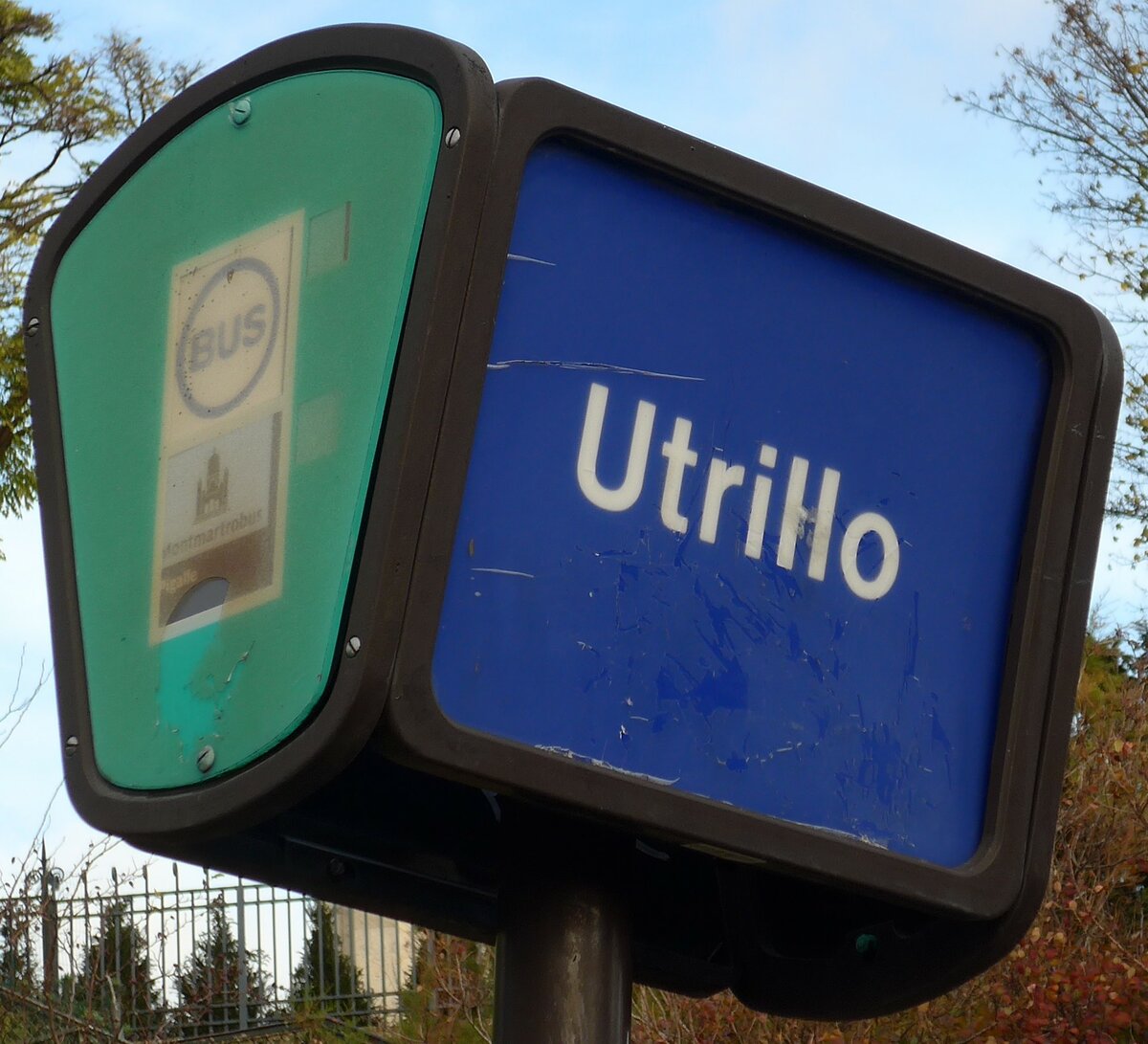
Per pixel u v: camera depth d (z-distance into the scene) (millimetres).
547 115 1431
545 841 1611
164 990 9383
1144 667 10914
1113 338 1756
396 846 1753
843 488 1606
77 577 1603
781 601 1551
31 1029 8375
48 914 8156
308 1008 11055
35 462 1687
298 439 1423
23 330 1740
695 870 2014
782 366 1581
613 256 1491
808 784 1532
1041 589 1685
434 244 1362
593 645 1431
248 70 1590
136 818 1425
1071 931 8469
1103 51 17734
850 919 1855
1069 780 9312
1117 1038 7973
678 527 1498
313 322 1451
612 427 1473
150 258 1652
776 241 1593
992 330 1715
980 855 1625
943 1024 7918
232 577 1438
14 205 14602
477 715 1362
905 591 1631
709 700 1486
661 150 1498
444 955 9883
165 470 1552
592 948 1589
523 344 1434
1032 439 1727
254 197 1560
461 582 1373
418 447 1328
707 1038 7742
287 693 1344
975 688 1659
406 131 1435
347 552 1339
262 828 1709
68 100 14938
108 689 1521
